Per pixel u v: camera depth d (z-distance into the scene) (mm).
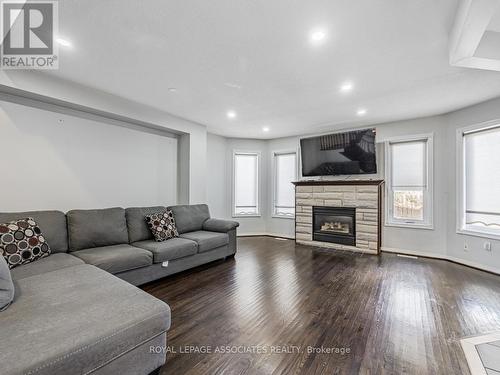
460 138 3619
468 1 1388
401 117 4059
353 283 2850
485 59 1942
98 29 1854
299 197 5066
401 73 2529
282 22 1753
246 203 5910
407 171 4215
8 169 2590
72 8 1625
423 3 1558
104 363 1128
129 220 3199
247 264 3615
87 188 3234
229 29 1841
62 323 1186
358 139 4391
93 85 2881
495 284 2820
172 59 2289
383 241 4383
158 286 2750
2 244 2018
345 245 4512
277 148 5812
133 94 3146
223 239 3688
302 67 2414
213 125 4664
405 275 3129
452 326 1947
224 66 2414
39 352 987
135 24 1792
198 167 4543
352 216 4465
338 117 4098
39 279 1722
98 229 2809
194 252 3221
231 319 2045
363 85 2830
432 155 3947
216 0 1547
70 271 1903
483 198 3375
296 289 2676
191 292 2590
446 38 1923
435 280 2951
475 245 3420
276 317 2078
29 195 2734
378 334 1837
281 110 3756
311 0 1537
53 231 2492
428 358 1576
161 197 4199
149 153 4012
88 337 1098
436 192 3914
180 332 1854
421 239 4047
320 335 1823
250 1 1553
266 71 2510
